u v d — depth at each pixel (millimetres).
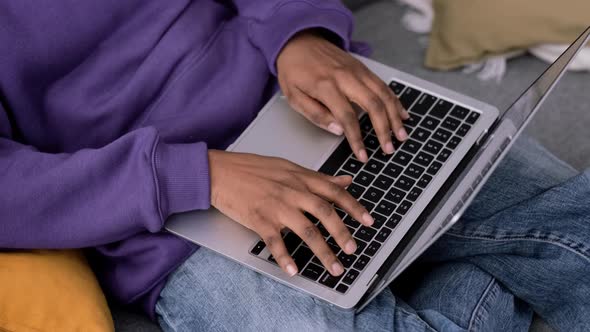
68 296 1073
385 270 1066
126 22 1233
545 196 1175
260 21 1301
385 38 1678
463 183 1072
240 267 1134
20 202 1067
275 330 1074
